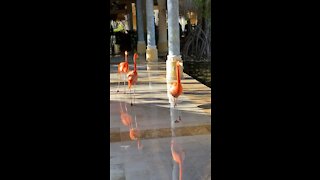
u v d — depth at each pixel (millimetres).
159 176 3242
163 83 9125
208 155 3760
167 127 4973
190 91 7906
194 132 4672
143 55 18328
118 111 6062
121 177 3232
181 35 16750
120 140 4398
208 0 14258
